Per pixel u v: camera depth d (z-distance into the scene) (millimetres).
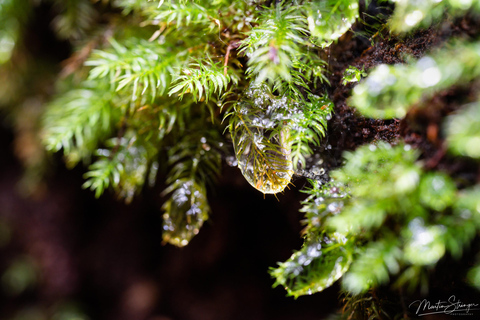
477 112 99
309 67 114
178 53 122
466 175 104
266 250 161
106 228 208
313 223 112
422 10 106
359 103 104
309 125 112
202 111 124
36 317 219
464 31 105
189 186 127
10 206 225
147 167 135
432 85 101
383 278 110
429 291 111
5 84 190
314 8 107
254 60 104
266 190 114
